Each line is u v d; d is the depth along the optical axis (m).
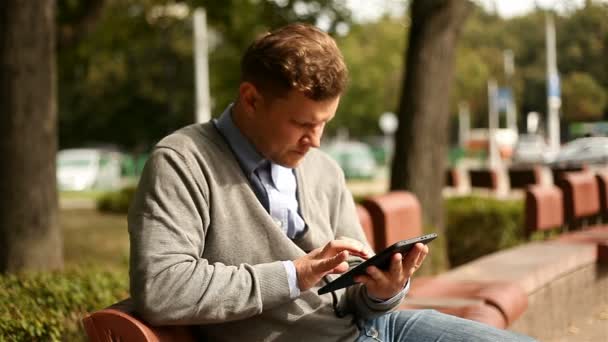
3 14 5.91
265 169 2.15
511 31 44.12
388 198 4.32
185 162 2.00
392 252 2.01
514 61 44.41
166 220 1.92
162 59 37.09
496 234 8.35
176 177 1.97
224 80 17.33
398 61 41.81
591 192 8.19
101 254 9.35
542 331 4.62
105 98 38.91
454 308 3.57
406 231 4.43
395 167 7.77
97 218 14.92
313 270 1.98
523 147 34.81
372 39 42.44
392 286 2.11
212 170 2.05
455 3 7.64
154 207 1.94
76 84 37.75
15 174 5.93
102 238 11.20
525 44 43.94
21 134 5.93
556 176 12.31
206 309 1.89
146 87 37.72
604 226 7.36
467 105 49.75
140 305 1.88
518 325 4.16
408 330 2.37
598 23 14.76
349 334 2.25
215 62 17.08
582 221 8.41
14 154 5.91
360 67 41.44
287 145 2.06
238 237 2.04
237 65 16.75
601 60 17.89
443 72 7.70
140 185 2.00
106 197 16.39
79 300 3.38
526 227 6.98
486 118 58.31
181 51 35.31
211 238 2.03
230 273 1.94
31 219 5.95
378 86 42.34
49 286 3.45
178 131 2.10
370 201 4.13
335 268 2.01
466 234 8.51
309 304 2.17
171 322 1.89
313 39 2.00
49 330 2.86
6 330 2.71
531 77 43.84
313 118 2.01
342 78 2.01
